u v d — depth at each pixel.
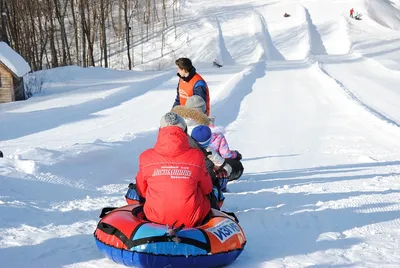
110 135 15.03
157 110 20.00
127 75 34.84
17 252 4.82
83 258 4.68
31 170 7.66
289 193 7.49
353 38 55.81
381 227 5.77
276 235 5.46
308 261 4.62
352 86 25.34
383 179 8.48
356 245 5.11
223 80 29.59
